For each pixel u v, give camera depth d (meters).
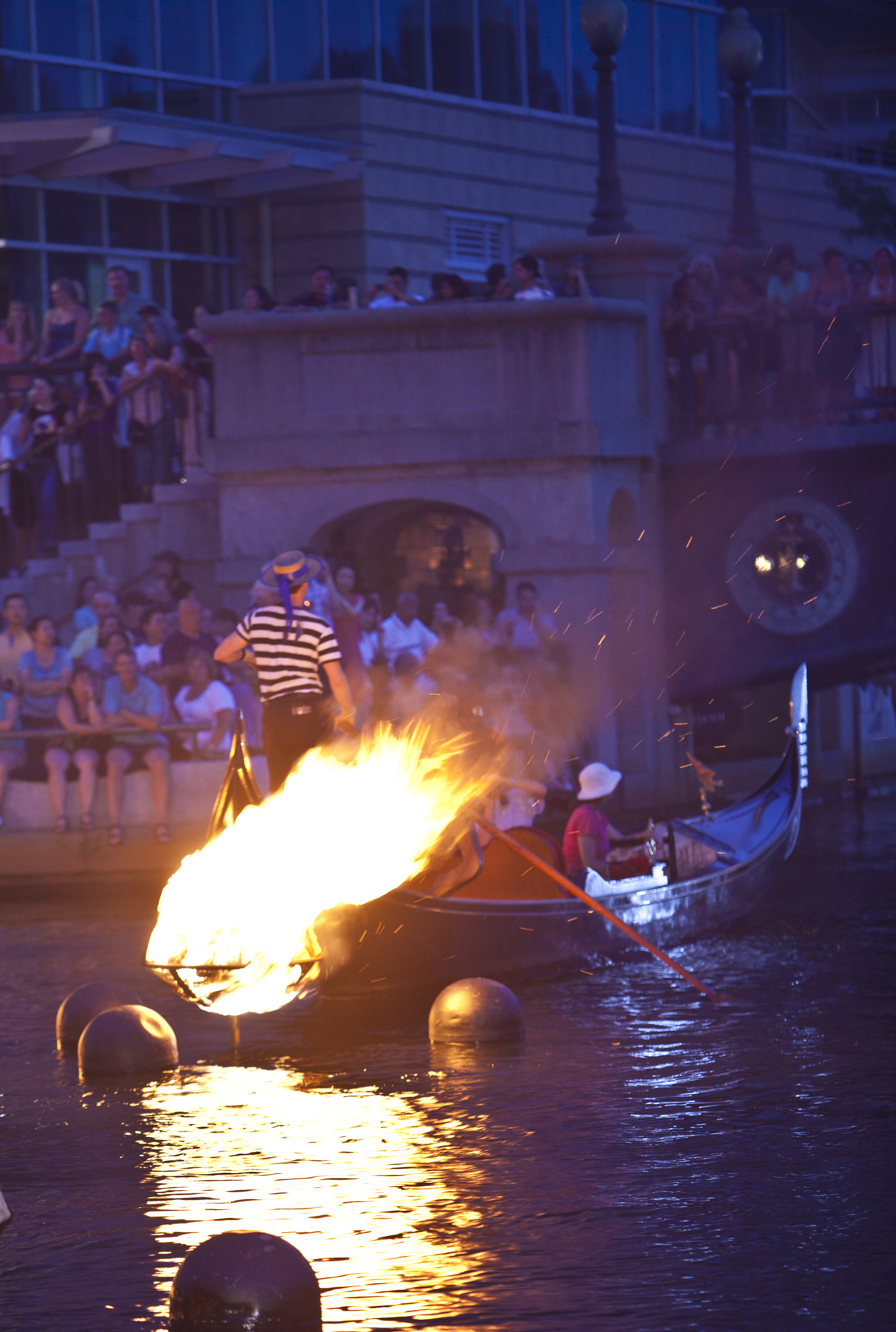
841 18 64.56
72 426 38.94
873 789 43.66
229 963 19.05
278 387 38.62
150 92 52.91
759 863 26.98
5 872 31.56
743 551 39.56
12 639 32.47
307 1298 11.48
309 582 24.12
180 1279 11.52
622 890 24.20
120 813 31.44
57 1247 13.12
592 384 37.50
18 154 47.34
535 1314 11.55
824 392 38.78
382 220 55.31
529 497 37.84
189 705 31.78
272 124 54.78
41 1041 19.97
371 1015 21.14
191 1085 17.94
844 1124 15.70
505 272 39.62
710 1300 11.72
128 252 52.62
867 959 23.27
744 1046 18.73
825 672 39.59
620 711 38.91
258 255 55.47
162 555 36.78
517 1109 16.55
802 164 65.12
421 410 38.22
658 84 62.66
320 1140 15.72
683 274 40.59
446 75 57.47
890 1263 12.31
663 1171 14.51
